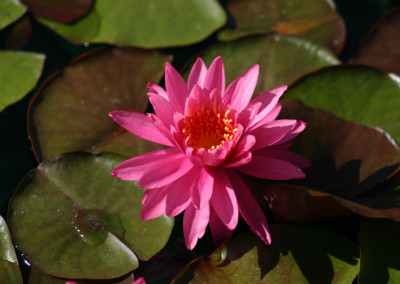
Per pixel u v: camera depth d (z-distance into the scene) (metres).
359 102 0.92
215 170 0.85
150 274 0.86
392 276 0.84
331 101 0.92
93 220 0.87
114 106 0.94
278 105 0.86
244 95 0.86
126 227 0.87
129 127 0.86
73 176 0.89
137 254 0.85
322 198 0.84
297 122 0.87
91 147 0.92
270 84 0.95
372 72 0.93
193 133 0.87
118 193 0.88
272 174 0.85
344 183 0.88
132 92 0.95
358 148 0.90
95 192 0.88
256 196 0.86
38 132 0.92
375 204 0.86
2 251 0.85
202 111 0.86
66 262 0.85
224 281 0.84
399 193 0.87
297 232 0.86
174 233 0.88
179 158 0.85
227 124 0.86
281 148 0.87
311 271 0.85
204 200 0.83
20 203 0.87
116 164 0.89
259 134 0.85
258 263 0.85
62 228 0.86
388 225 0.86
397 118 0.91
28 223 0.86
